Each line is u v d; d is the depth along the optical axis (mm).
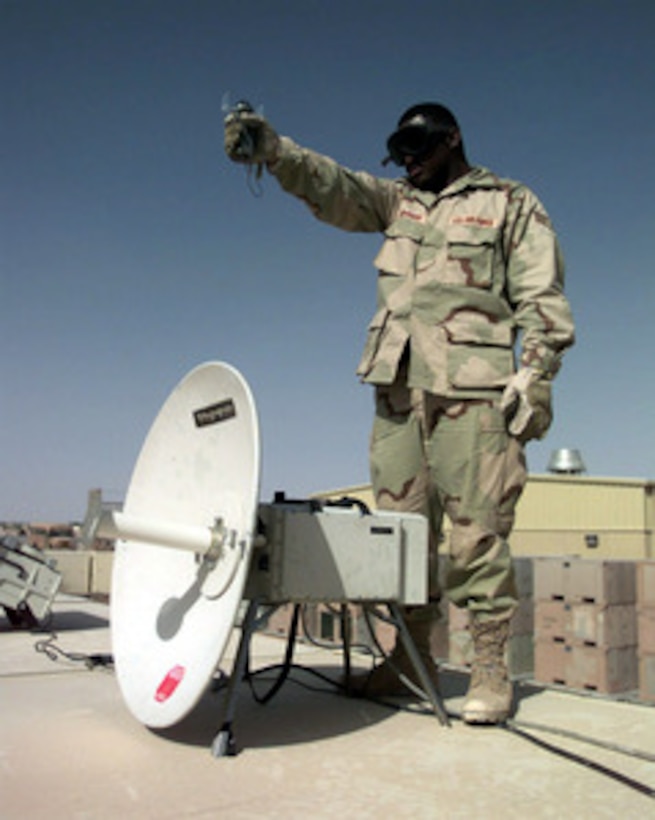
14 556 5047
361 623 7191
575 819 1842
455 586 2887
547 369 2826
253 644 4719
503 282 3053
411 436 3127
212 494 2584
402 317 3082
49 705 2865
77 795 1910
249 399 2359
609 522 23938
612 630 7566
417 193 3270
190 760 2221
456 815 1848
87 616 5926
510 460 2879
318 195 3186
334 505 2816
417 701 3127
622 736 2645
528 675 8328
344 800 1925
